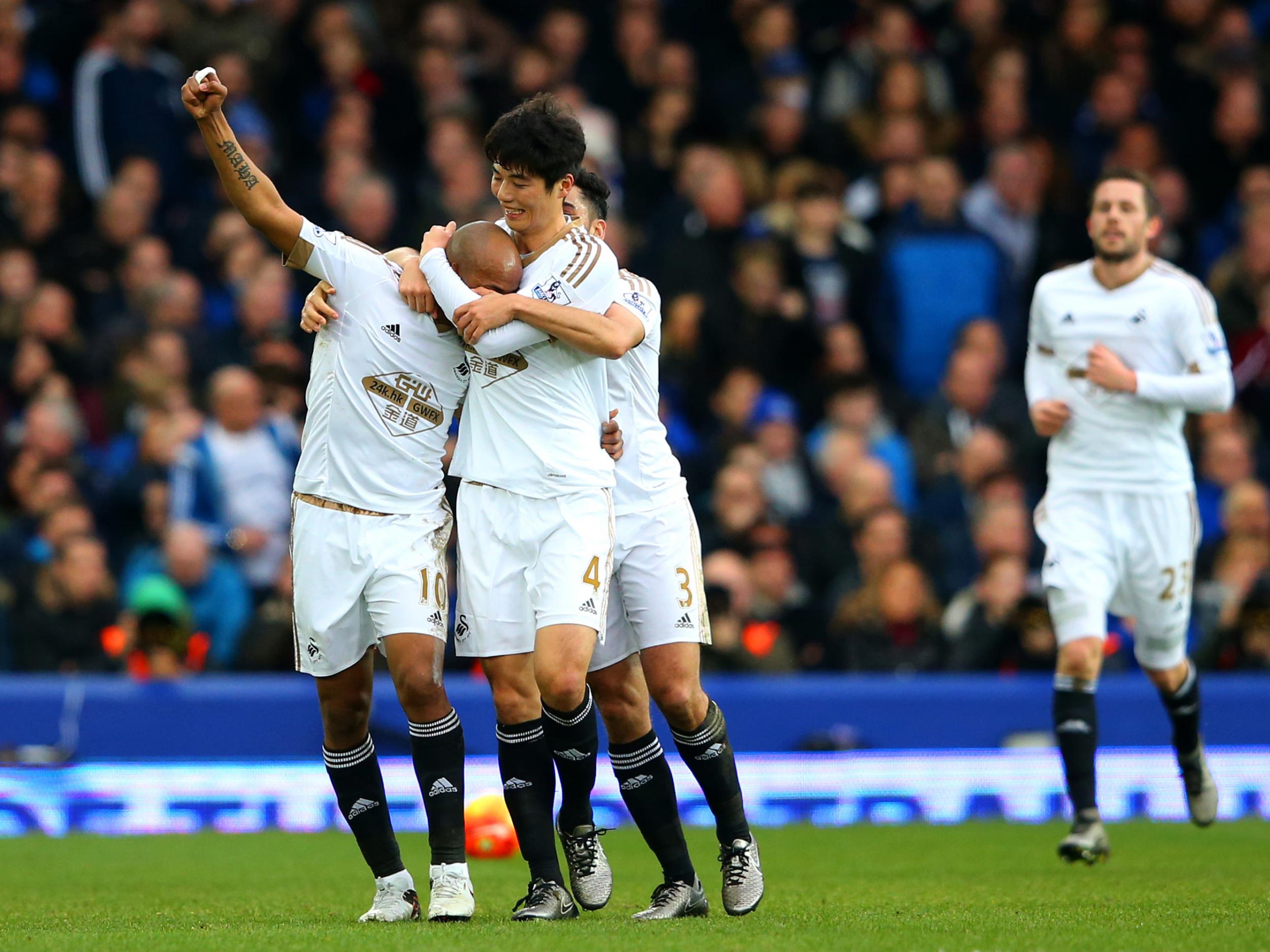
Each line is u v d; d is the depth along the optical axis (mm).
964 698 35469
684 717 19094
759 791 34438
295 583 18891
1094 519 26922
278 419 40906
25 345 43906
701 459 43781
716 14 56375
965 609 37781
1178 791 35500
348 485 18641
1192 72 56812
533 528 18438
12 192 47188
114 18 50312
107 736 33125
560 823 20078
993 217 51719
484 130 52000
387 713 33594
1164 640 27594
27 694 32969
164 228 48469
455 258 18484
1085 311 27125
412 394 18703
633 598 19188
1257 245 50219
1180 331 26750
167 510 39500
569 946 15797
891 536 37875
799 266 48000
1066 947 16078
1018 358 49812
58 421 40938
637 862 27844
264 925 18609
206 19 50688
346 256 18703
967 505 43469
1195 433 46938
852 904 21047
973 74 55875
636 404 19453
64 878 25078
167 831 33000
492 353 18156
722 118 53781
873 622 37562
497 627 18609
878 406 46500
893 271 48875
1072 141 55656
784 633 38250
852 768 34750
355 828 19109
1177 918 18750
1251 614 36688
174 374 42656
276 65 50875
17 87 49406
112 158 48250
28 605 36375
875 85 54719
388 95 51562
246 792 33406
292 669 35656
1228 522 41000
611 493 18812
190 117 49875
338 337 18719
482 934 16875
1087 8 57219
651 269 49156
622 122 54094
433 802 18719
